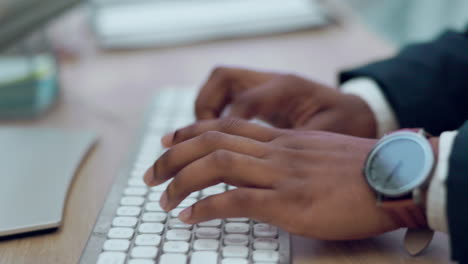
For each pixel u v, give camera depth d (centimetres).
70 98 98
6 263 54
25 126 88
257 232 55
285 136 63
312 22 128
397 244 56
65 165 72
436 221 52
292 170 57
